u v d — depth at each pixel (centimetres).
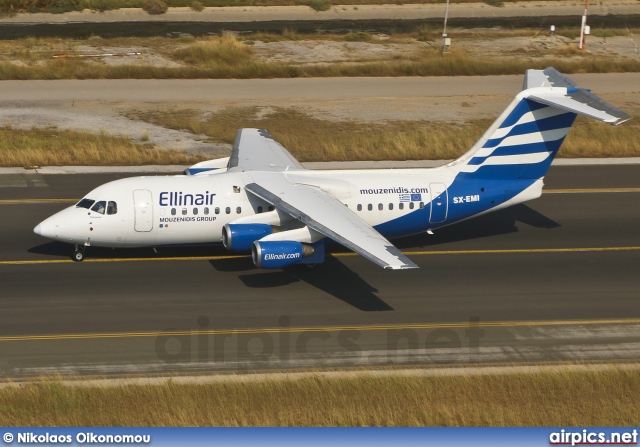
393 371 10031
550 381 9712
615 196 16612
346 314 11600
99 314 11394
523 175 13962
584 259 13662
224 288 12344
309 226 11900
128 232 12888
